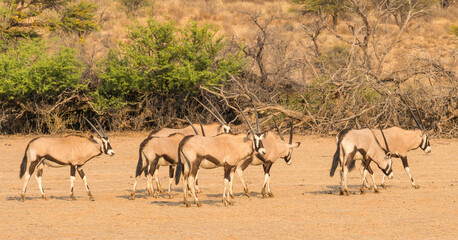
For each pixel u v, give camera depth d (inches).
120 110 3831.2
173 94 3843.5
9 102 3725.4
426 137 1883.6
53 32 4864.7
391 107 3531.0
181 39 3745.1
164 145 1701.5
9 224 1316.4
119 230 1248.8
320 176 2198.6
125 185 1993.1
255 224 1306.6
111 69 3698.3
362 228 1256.2
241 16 7116.1
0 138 3523.6
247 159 1711.4
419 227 1264.8
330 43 6407.5
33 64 3634.4
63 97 3794.3
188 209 1508.4
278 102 3949.3
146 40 3705.7
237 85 3838.6
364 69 3673.7
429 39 6811.0
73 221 1349.7
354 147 1736.0
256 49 4097.0
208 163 1550.2
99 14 6973.4
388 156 1758.1
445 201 1611.7
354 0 4382.4
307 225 1290.6
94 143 1675.7
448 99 3602.4
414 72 3654.0
